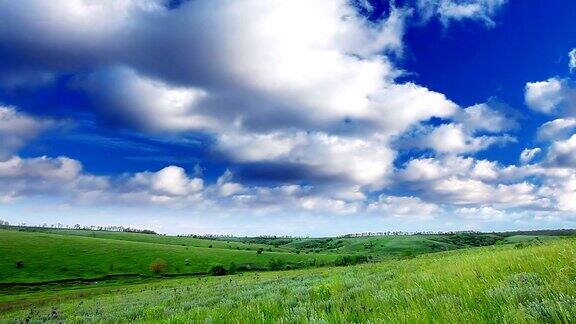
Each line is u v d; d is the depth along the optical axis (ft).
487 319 12.47
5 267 450.30
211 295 83.76
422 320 13.08
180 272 526.98
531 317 11.27
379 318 14.71
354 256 605.31
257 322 19.62
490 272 22.47
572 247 23.24
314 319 16.74
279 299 32.35
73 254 544.21
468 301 15.60
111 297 215.72
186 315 27.37
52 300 276.82
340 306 20.33
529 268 21.89
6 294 360.07
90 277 461.37
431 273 31.50
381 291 23.58
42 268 468.75
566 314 10.69
